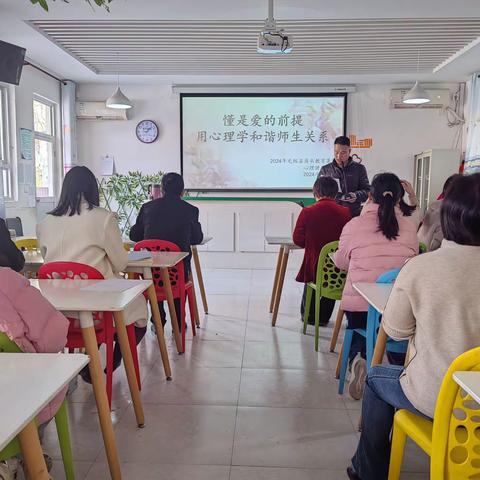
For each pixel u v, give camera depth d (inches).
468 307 51.1
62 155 269.0
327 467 76.5
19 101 221.9
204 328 151.8
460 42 201.3
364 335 96.8
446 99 266.7
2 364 45.7
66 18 173.5
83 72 249.3
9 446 47.7
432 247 115.3
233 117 278.1
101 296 73.5
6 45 160.7
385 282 89.4
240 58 225.3
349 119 276.5
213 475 74.2
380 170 276.2
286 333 146.6
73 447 81.7
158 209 138.6
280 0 158.1
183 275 133.5
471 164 250.8
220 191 282.7
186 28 185.9
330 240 134.9
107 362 85.5
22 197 225.1
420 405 53.5
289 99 276.7
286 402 99.6
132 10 166.4
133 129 279.9
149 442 83.7
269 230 263.0
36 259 110.6
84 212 93.2
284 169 280.4
